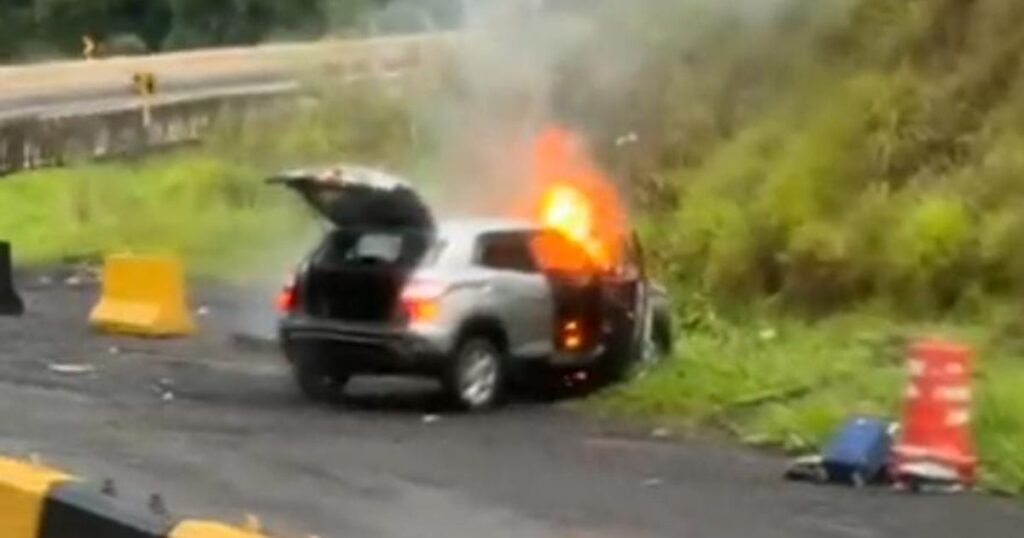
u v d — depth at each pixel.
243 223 50.56
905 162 34.59
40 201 55.41
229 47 88.00
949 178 33.75
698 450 23.25
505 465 22.00
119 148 60.56
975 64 35.62
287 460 22.00
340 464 21.81
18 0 99.69
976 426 22.47
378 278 25.94
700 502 19.92
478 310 26.06
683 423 25.20
